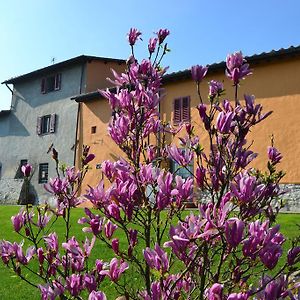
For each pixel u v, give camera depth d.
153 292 1.92
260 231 1.77
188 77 17.83
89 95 22.62
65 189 2.79
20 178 26.91
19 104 28.36
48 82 26.81
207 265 2.24
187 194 2.06
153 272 1.84
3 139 29.05
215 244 2.31
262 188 1.98
